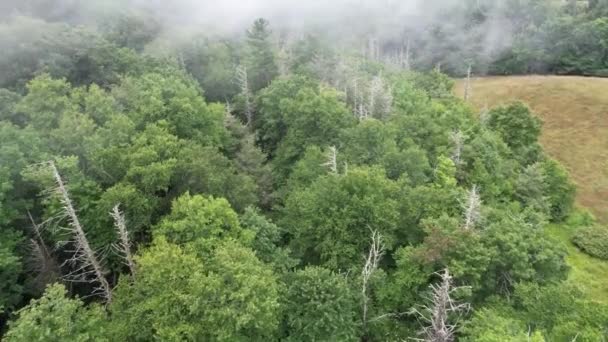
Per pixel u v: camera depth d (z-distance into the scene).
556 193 49.84
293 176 38.12
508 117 53.06
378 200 29.00
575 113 74.50
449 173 36.66
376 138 37.78
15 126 33.25
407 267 26.81
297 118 42.03
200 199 27.16
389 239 28.39
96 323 21.50
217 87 59.91
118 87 45.59
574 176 61.72
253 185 34.09
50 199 28.83
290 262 28.52
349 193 29.78
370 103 49.09
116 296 24.61
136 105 39.97
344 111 42.78
